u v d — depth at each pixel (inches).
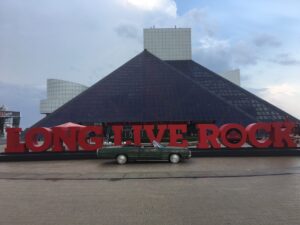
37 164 887.7
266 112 2829.7
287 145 1061.1
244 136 1066.1
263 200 395.9
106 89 2657.5
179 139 1077.8
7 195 450.6
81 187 509.7
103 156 861.2
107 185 525.0
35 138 1041.5
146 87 2691.9
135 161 903.7
